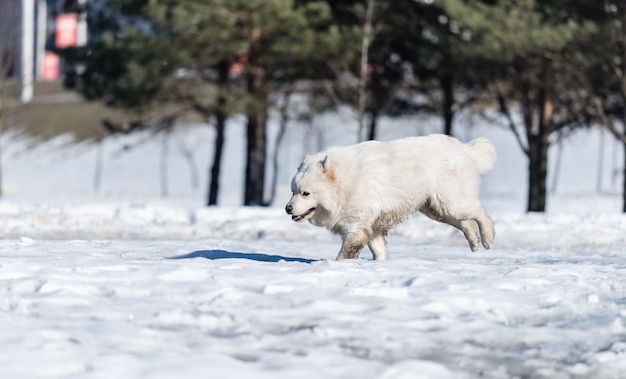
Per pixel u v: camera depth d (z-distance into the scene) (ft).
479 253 104.68
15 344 41.14
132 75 242.99
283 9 229.45
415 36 258.78
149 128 278.67
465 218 80.89
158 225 159.12
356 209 75.51
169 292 57.67
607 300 60.44
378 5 252.01
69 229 147.95
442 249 111.75
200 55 247.50
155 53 240.32
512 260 93.50
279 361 40.45
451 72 257.55
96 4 278.26
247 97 250.57
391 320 50.83
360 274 66.59
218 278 63.57
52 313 49.73
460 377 39.47
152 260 79.20
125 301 54.39
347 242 76.59
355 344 45.24
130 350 41.42
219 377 36.76
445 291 59.62
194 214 176.04
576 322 52.26
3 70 424.05
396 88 273.95
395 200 76.59
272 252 98.43
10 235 133.49
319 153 77.51
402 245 123.95
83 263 72.43
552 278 68.54
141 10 249.75
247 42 236.63
